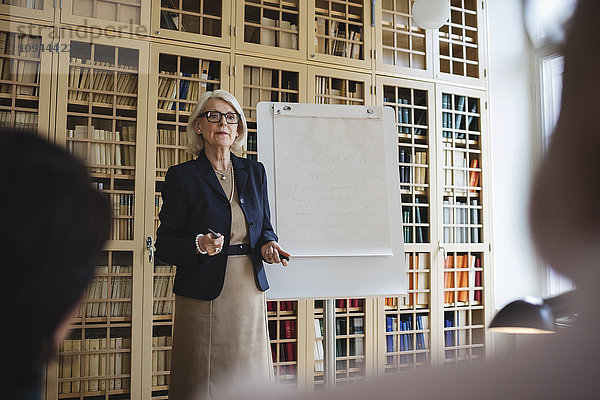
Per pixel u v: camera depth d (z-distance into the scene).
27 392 0.21
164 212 2.20
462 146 4.26
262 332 2.22
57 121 3.09
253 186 2.32
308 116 2.95
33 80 3.07
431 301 3.95
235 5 3.55
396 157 3.00
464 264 4.14
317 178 2.88
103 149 3.21
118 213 3.18
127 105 3.27
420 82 4.08
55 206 0.21
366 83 3.89
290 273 2.75
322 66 3.76
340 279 2.79
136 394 3.13
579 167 0.12
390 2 4.11
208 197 2.21
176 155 3.35
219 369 2.10
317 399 0.13
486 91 4.32
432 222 4.02
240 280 2.18
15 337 0.21
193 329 2.11
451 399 0.12
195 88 3.44
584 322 0.12
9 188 0.20
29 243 0.20
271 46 3.65
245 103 3.58
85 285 0.22
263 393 0.14
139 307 3.18
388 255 2.87
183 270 2.15
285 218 2.80
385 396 0.12
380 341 3.76
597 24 0.12
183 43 3.40
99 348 3.11
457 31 4.38
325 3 3.89
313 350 3.57
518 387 0.12
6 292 0.20
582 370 0.12
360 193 2.91
